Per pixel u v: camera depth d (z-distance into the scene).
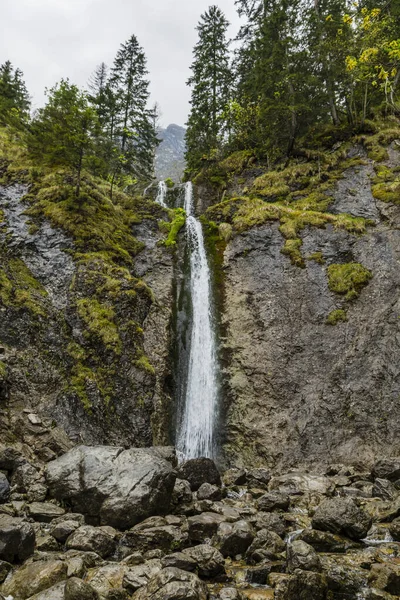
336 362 18.00
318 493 12.20
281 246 22.42
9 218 21.06
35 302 17.31
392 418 16.09
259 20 35.38
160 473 9.83
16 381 14.46
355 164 26.75
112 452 10.55
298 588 6.16
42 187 23.09
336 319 19.11
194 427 18.47
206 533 8.48
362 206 23.77
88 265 19.47
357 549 8.20
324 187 25.92
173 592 5.83
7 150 26.02
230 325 20.31
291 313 19.86
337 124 31.22
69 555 7.36
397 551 7.94
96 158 22.89
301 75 27.23
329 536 8.33
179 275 22.78
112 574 6.77
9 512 9.12
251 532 8.39
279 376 18.17
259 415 17.42
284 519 9.99
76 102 22.25
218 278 22.22
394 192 23.41
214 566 7.09
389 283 19.50
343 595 6.42
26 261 19.34
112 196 26.55
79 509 9.48
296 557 7.05
